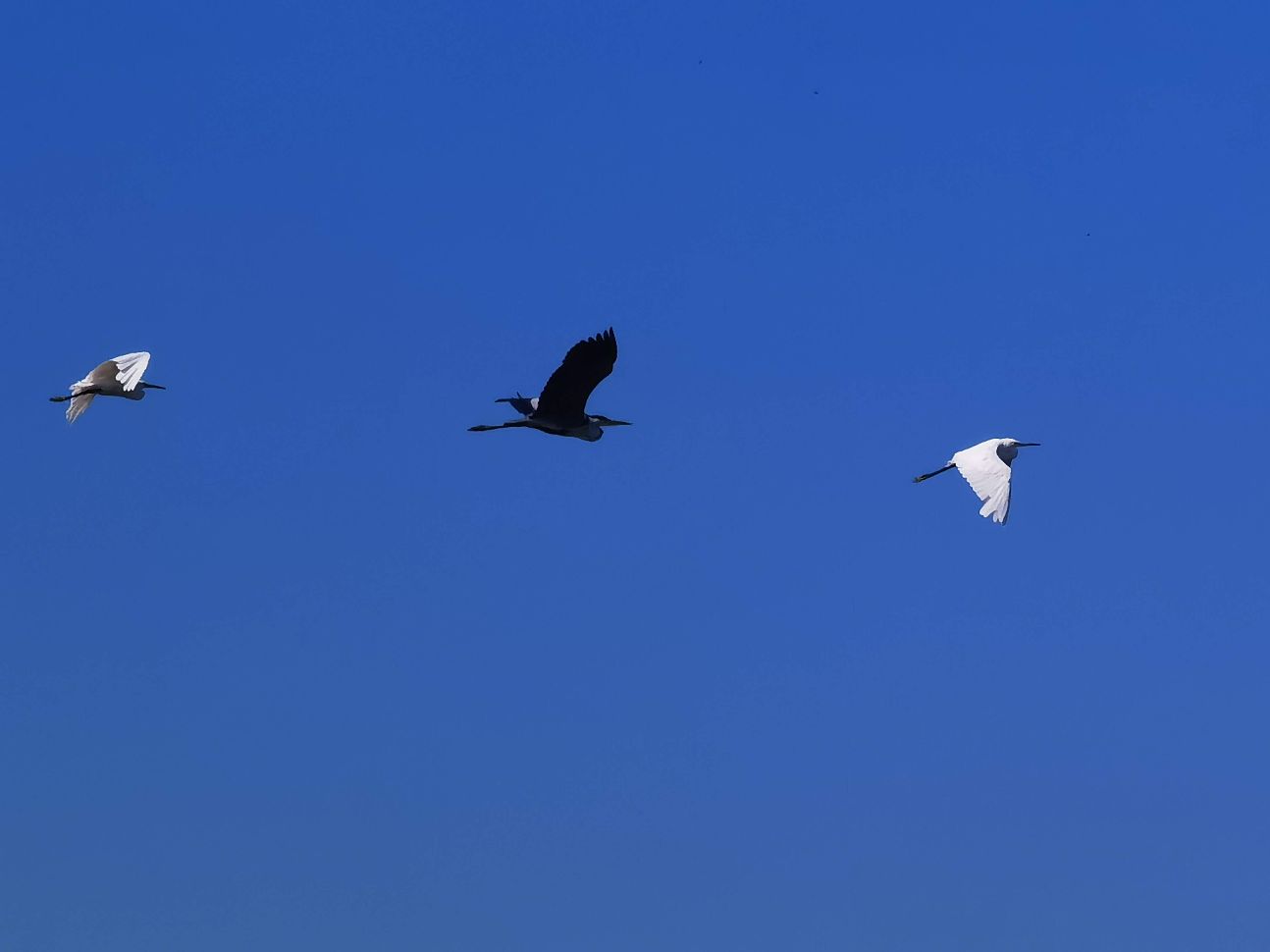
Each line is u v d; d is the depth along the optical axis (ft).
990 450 205.98
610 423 206.59
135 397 212.02
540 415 202.69
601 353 195.62
